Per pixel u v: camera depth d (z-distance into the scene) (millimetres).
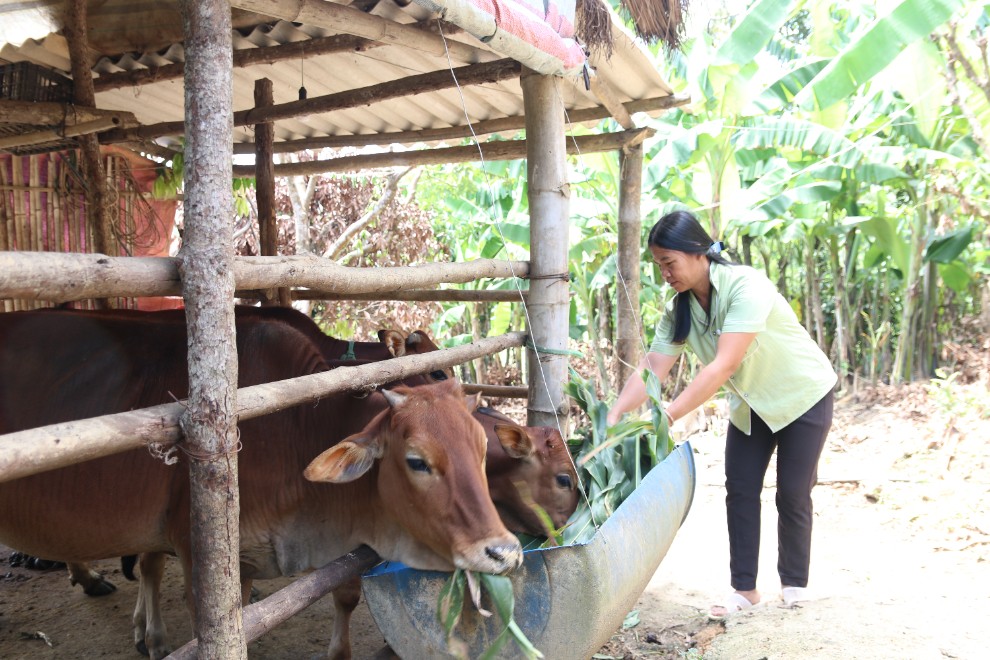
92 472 2818
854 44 6188
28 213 5418
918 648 3197
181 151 6176
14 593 4211
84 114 3887
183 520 2709
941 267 9039
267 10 2729
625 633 3701
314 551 2723
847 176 8422
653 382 3170
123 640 3688
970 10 6922
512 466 2984
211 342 1800
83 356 3023
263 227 5051
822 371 3611
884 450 6859
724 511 5738
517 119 5266
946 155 7438
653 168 7562
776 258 10562
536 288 3695
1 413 2875
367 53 4496
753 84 6992
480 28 2576
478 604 2148
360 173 9148
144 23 4375
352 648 3629
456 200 9656
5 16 3824
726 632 3473
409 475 2248
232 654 1880
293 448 2744
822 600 3758
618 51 4281
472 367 11500
